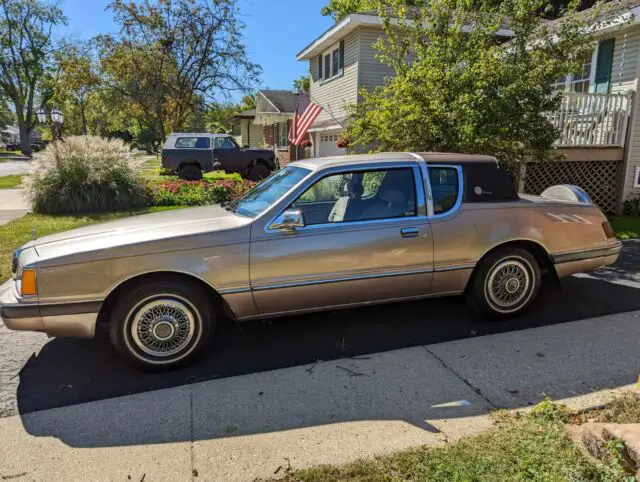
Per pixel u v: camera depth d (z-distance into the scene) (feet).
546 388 10.84
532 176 36.78
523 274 14.75
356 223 13.00
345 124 47.44
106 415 9.97
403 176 13.69
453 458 8.29
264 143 104.83
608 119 36.32
